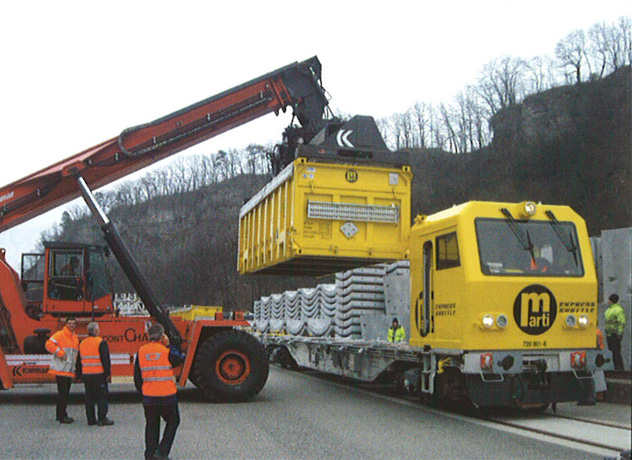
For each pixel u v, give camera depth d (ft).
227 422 32.58
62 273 41.70
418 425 31.48
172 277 239.71
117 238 41.04
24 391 48.42
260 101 46.06
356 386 50.88
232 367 40.63
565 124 182.70
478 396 31.35
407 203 39.68
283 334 74.74
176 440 27.89
